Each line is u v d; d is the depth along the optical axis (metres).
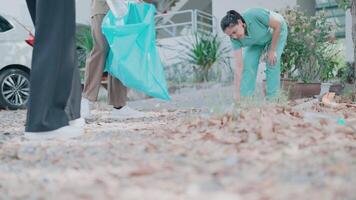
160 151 2.96
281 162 2.38
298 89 7.57
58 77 3.88
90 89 5.40
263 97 5.02
